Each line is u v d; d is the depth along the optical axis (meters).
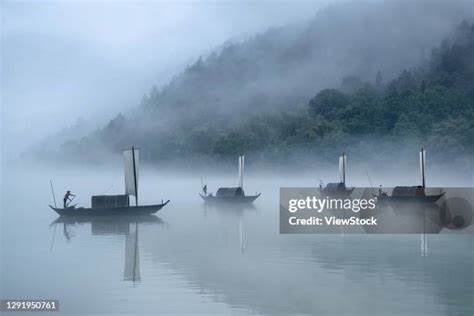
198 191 114.88
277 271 26.83
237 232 42.31
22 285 24.50
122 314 19.88
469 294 22.14
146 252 32.66
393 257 30.89
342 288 23.22
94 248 34.38
